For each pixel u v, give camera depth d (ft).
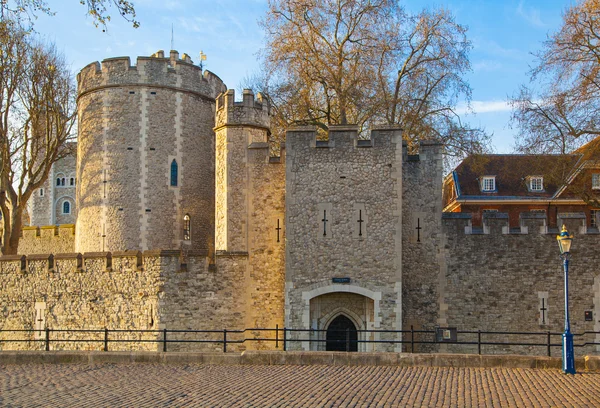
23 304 85.66
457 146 94.84
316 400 41.91
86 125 93.76
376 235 72.13
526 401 41.19
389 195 72.38
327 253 72.38
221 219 79.00
